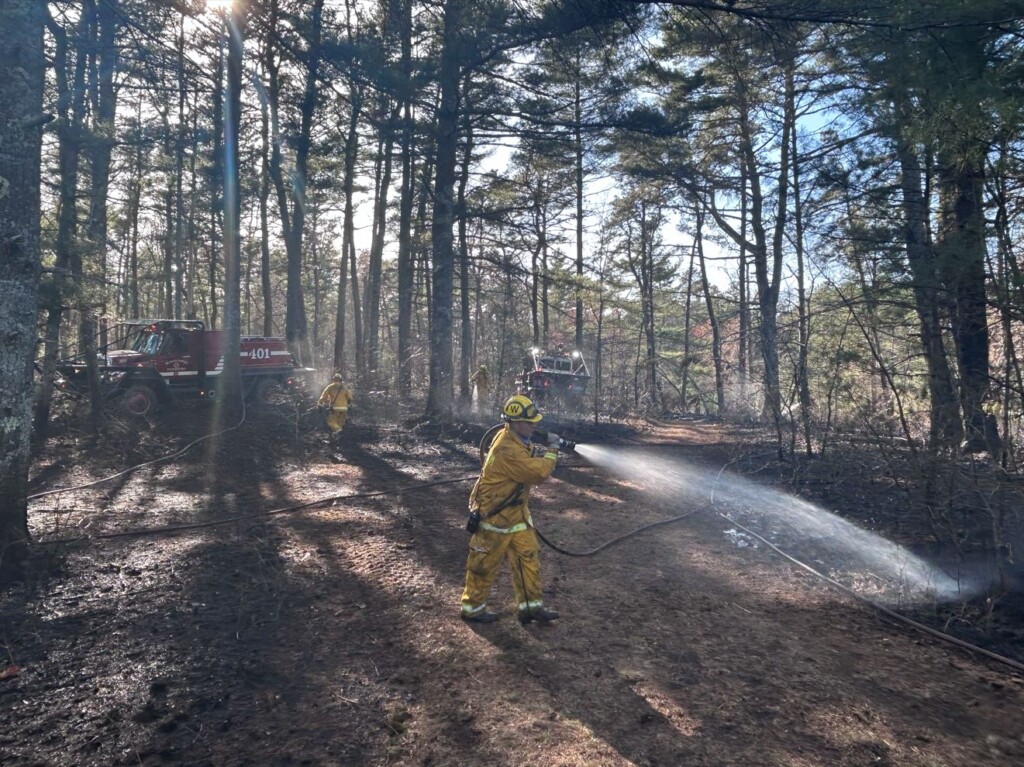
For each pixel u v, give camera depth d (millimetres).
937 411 6418
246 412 16656
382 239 24234
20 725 3482
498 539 4875
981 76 5750
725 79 16797
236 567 6055
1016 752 3445
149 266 35031
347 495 9375
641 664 4309
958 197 7336
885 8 6402
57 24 10188
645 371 32938
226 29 9969
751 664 4355
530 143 16156
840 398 8742
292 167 24938
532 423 4883
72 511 8039
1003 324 6109
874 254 8633
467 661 4309
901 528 7441
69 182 11672
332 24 11188
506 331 28156
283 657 4324
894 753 3408
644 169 19609
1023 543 6109
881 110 8789
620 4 8656
